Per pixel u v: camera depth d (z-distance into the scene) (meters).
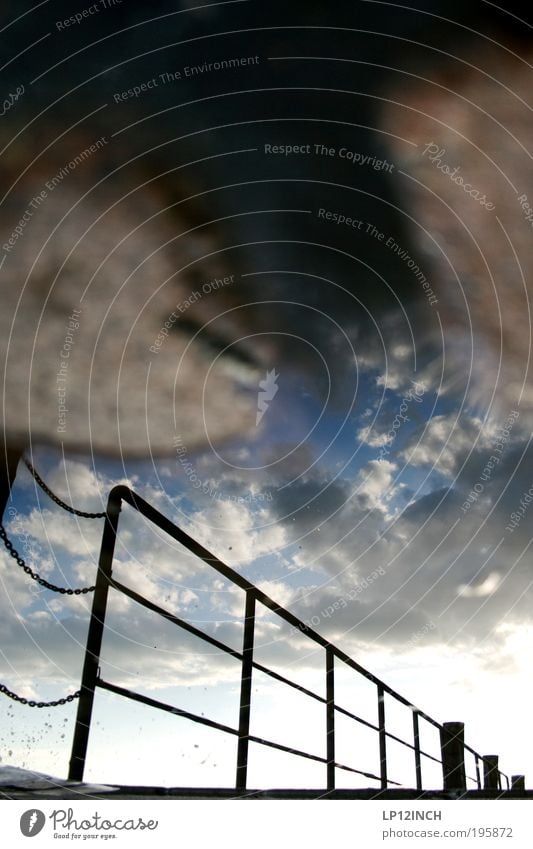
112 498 2.31
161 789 1.85
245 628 2.79
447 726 4.43
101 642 2.12
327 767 3.07
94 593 2.18
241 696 2.65
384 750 3.66
